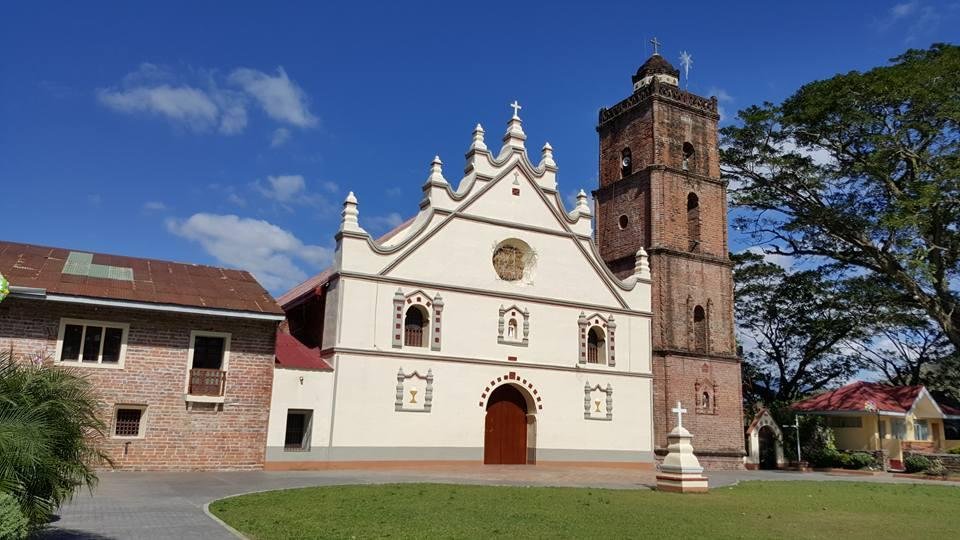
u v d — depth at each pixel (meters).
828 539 15.66
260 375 27.52
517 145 36.44
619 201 45.91
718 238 45.28
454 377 32.34
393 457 30.22
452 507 17.98
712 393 42.28
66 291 24.34
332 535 13.61
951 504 24.53
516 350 34.25
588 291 37.03
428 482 24.36
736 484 29.78
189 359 26.31
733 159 46.06
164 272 28.72
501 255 35.28
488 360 33.34
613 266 45.06
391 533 14.08
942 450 53.97
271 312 27.22
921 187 38.09
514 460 34.00
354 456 29.33
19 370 11.65
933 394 62.53
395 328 31.23
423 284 32.31
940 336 59.06
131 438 25.02
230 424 26.69
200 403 26.27
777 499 23.94
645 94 45.62
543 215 36.34
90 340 25.16
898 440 52.16
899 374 62.62
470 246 33.97
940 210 39.62
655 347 41.25
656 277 42.16
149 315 25.92
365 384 30.14
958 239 41.06
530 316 35.00
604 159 48.12
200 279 28.88
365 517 15.91
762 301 61.94
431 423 31.41
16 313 24.17
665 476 25.56
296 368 28.64
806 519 19.02
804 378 63.66
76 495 18.00
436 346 32.09
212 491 19.95
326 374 29.38
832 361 62.97
